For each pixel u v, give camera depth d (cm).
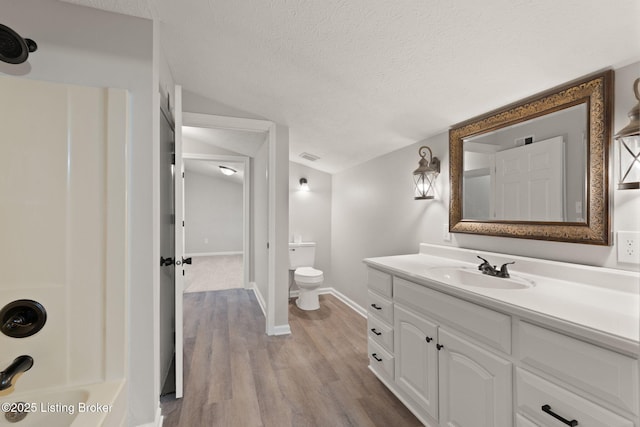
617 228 117
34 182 108
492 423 113
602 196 120
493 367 113
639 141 109
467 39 120
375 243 296
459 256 189
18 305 106
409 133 224
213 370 206
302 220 387
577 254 132
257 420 156
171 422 154
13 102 106
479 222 178
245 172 431
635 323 84
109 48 131
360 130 240
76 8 128
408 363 161
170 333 203
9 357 106
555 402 92
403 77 157
